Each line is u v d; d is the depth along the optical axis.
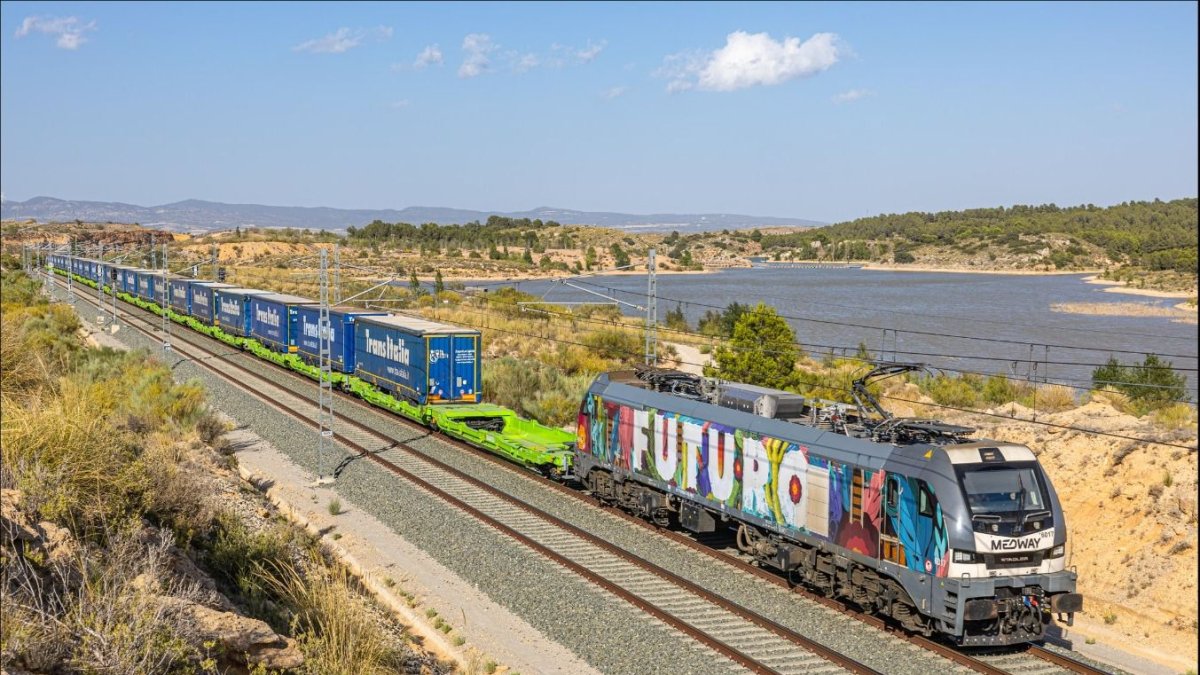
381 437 34.12
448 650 16.72
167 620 11.33
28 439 16.23
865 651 16.12
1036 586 16.02
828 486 18.11
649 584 19.55
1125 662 16.56
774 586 19.55
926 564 16.03
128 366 42.53
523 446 29.23
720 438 21.03
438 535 22.95
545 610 18.33
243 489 25.08
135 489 16.80
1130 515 21.16
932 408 36.97
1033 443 25.78
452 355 35.75
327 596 15.53
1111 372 40.66
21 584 10.81
